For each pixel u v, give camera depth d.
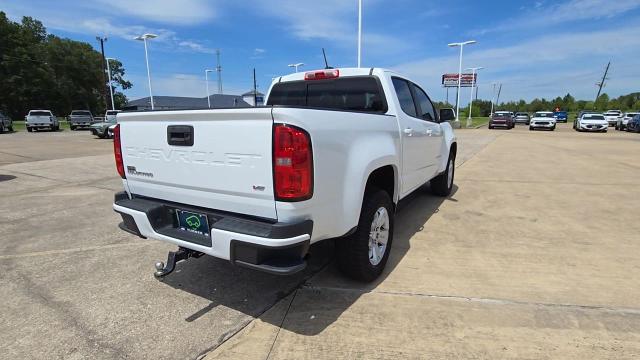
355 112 2.95
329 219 2.65
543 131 30.23
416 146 4.44
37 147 17.59
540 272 3.55
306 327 2.73
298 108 2.33
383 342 2.54
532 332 2.63
